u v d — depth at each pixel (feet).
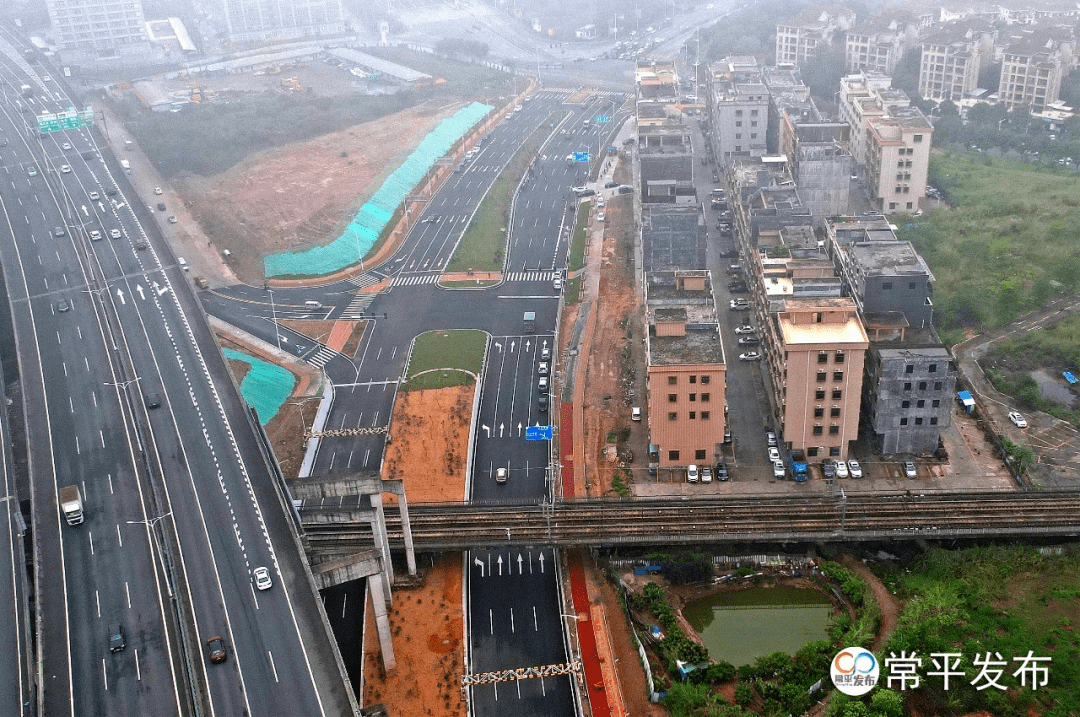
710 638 554.05
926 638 518.78
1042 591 549.13
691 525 598.75
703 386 651.25
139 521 568.82
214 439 638.94
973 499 614.34
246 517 564.30
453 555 613.52
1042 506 602.85
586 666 532.32
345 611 577.02
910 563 588.91
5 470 632.38
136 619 498.69
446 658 540.52
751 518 606.14
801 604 572.10
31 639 496.23
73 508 569.64
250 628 488.85
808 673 513.04
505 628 561.02
